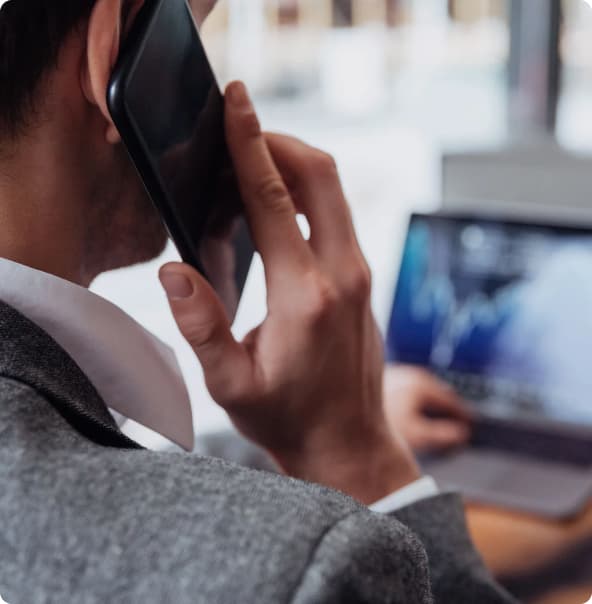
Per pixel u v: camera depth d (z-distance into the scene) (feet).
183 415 1.71
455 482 3.58
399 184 9.91
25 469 1.04
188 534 0.98
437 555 1.96
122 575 0.96
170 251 1.99
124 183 1.63
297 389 2.02
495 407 3.86
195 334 1.90
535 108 10.06
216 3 1.91
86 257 1.64
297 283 1.97
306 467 2.11
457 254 4.01
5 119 1.47
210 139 1.87
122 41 1.52
